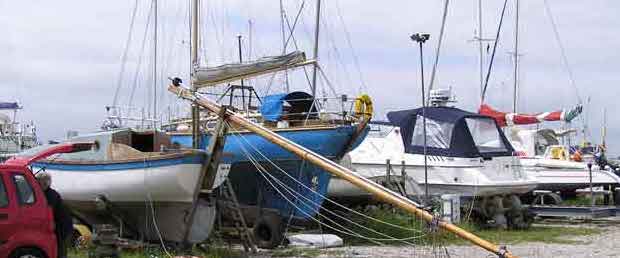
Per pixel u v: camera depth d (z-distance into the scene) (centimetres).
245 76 1656
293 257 1499
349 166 1984
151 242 1550
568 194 2864
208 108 1515
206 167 1457
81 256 1392
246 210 1647
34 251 1059
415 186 2100
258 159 1778
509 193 2220
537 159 2827
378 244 1694
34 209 1063
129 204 1526
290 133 1789
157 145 1602
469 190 2167
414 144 2261
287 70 1711
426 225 1532
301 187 1784
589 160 3180
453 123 2228
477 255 1552
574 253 1614
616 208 2445
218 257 1481
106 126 2045
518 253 1609
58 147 1271
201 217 1497
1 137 3606
